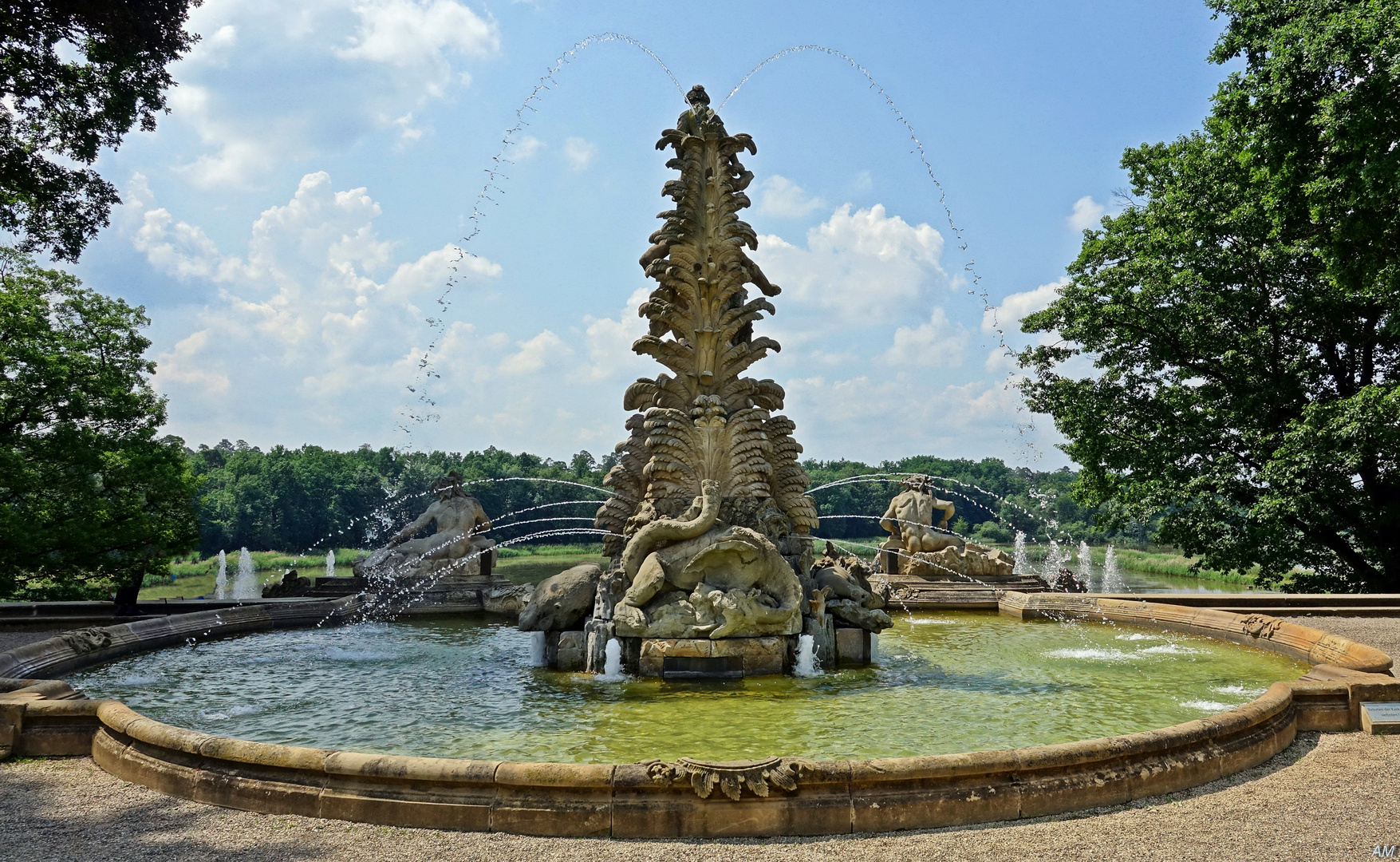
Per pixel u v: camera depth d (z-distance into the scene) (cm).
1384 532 2761
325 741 900
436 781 650
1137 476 2958
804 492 1500
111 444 2959
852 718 990
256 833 628
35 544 2589
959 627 1855
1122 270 2931
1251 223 2714
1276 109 1928
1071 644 1597
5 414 2816
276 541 6894
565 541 7088
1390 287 2005
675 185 1498
